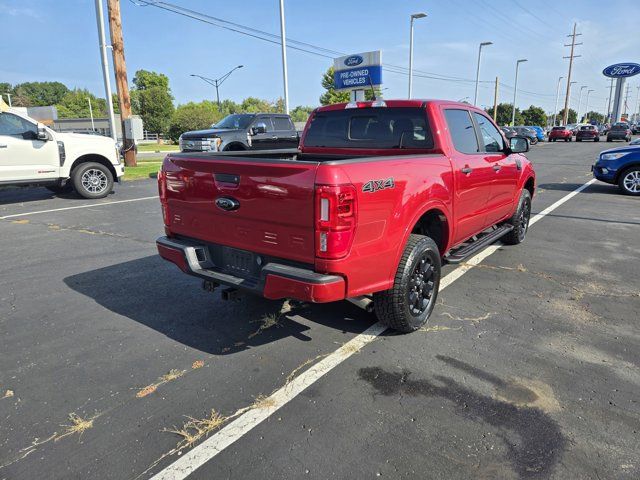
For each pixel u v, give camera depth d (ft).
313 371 10.94
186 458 8.19
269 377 10.73
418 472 7.82
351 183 9.68
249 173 10.59
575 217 28.73
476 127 16.60
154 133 269.64
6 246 21.76
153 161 71.46
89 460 8.16
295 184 9.80
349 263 10.02
